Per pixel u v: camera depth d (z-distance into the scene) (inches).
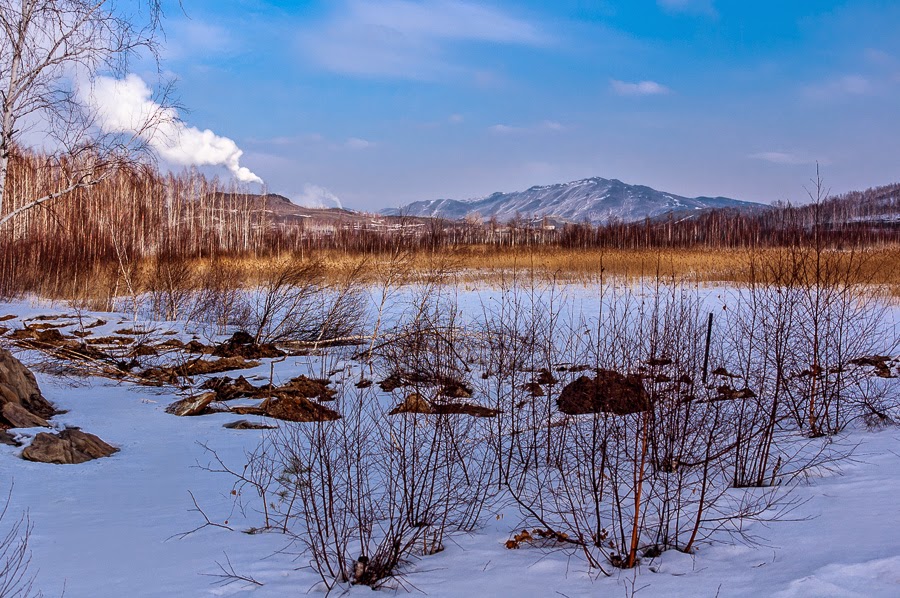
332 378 511.2
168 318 860.6
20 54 468.8
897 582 147.7
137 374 558.9
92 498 267.0
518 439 311.0
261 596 173.0
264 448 332.5
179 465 315.9
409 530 221.0
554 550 205.3
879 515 201.9
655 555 194.7
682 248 1795.0
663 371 267.7
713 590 160.4
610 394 257.9
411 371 376.5
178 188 2253.9
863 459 281.4
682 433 247.4
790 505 225.8
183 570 189.8
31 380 436.1
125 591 173.8
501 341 434.3
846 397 367.9
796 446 315.0
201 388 501.4
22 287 1056.8
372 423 319.6
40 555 201.6
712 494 244.8
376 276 850.8
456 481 276.1
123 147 506.9
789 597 148.3
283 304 791.1
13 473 297.4
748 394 328.2
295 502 256.7
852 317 443.2
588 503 248.5
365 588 180.4
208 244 1975.9
